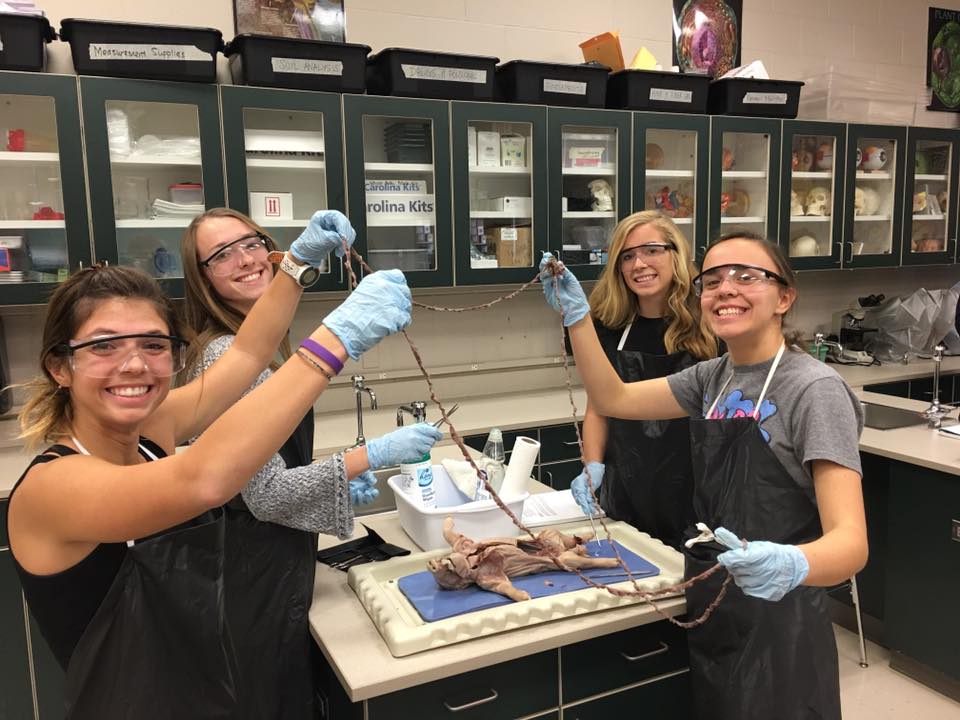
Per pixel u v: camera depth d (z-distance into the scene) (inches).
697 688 54.1
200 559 38.6
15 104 96.9
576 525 69.0
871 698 97.1
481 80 117.1
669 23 152.3
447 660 46.5
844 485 46.4
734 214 146.7
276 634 54.5
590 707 53.6
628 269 82.7
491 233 125.0
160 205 103.7
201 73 99.6
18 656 87.6
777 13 163.2
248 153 107.1
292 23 109.6
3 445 99.0
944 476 94.6
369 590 54.9
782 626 50.9
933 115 186.1
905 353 167.5
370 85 118.0
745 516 51.5
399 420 93.8
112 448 38.7
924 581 98.0
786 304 54.1
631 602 53.4
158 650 37.6
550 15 140.9
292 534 55.3
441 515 62.9
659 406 63.9
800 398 50.1
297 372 35.1
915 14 180.4
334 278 113.0
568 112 124.5
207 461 32.1
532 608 50.4
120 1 110.3
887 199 161.6
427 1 130.2
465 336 141.8
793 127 144.5
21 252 97.3
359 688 43.6
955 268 196.7
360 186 112.2
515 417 121.1
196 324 62.8
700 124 135.7
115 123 99.6
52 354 35.6
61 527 33.8
